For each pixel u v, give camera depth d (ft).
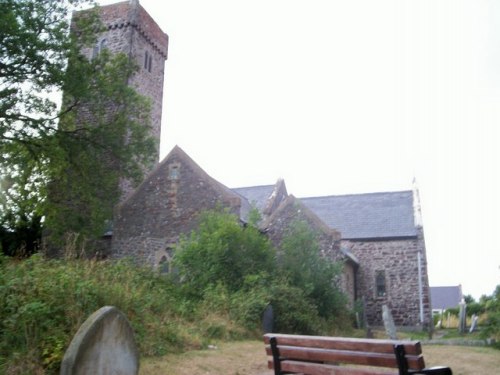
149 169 90.12
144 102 88.22
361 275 90.22
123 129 83.51
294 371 17.98
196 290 53.78
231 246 57.67
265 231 76.02
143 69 111.04
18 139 70.79
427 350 41.57
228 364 30.27
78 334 20.71
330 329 57.77
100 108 82.79
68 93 74.38
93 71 78.38
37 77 69.31
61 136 76.33
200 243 58.75
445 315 111.45
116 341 22.00
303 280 59.67
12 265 31.81
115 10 110.52
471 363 33.35
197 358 31.07
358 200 104.83
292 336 18.02
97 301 30.66
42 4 70.38
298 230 64.85
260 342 42.83
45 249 77.36
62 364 20.03
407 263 88.48
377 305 88.07
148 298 39.45
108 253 83.87
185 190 77.36
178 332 36.37
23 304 25.53
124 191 94.07
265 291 52.19
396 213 96.37
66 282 28.96
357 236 92.43
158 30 118.32
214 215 64.75
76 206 86.84
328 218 100.12
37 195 80.53
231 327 44.21
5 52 64.03
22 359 22.29
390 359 14.97
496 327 48.21
